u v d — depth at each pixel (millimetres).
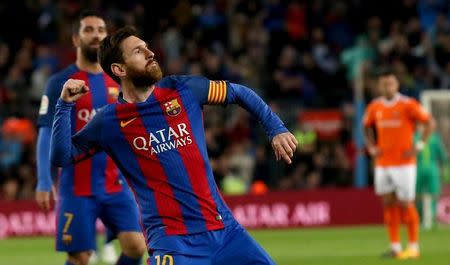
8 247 47219
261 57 68125
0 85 64062
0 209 54219
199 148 17453
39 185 24359
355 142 59719
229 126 61719
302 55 67625
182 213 17109
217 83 17688
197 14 73438
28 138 58406
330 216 56875
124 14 71562
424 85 65625
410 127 40156
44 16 71438
